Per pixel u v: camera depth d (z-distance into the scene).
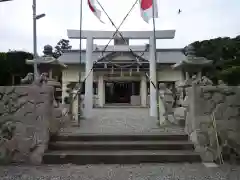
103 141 6.91
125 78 24.41
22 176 5.15
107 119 10.55
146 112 13.98
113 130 7.96
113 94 30.08
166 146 6.54
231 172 5.37
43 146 6.30
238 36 37.47
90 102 11.73
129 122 9.71
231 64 26.58
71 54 24.77
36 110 6.57
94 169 5.59
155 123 9.41
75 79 22.89
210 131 6.46
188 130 7.04
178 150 6.48
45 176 5.13
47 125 6.54
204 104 6.66
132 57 22.23
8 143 6.31
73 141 6.89
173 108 9.31
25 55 28.22
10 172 5.46
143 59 22.14
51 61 11.28
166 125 8.84
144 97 23.91
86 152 6.32
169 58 24.33
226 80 19.95
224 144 6.37
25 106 6.59
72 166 5.86
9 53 27.44
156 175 5.14
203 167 5.74
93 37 12.20
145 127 8.55
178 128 8.30
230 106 6.64
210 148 6.26
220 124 6.55
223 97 6.68
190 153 6.20
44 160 6.12
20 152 6.25
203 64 11.29
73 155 6.11
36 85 6.75
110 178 4.97
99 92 23.89
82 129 8.14
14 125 6.47
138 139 6.98
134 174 5.21
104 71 23.14
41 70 11.57
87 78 11.93
